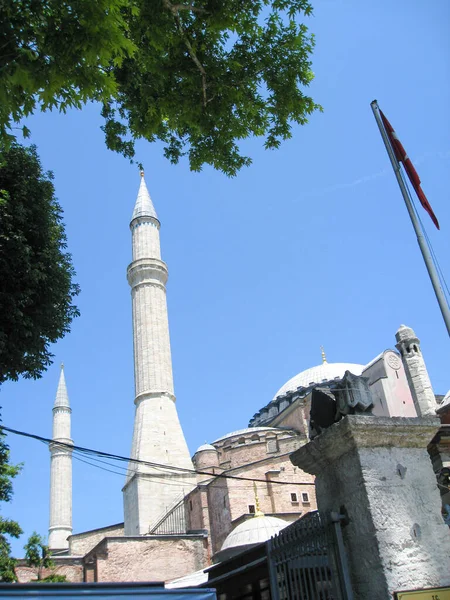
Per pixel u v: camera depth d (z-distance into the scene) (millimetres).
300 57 15148
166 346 66125
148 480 57125
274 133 15898
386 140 12805
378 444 7641
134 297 68875
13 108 8273
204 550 41281
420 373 26734
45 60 8266
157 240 72438
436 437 14203
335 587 7320
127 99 15336
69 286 17734
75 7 8117
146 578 39062
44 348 16844
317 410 8609
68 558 44500
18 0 8250
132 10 9617
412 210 11633
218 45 14891
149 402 62594
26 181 16375
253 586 13016
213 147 15727
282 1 14219
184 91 14695
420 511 7391
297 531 8172
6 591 8055
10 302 15211
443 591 6820
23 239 15414
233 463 53000
